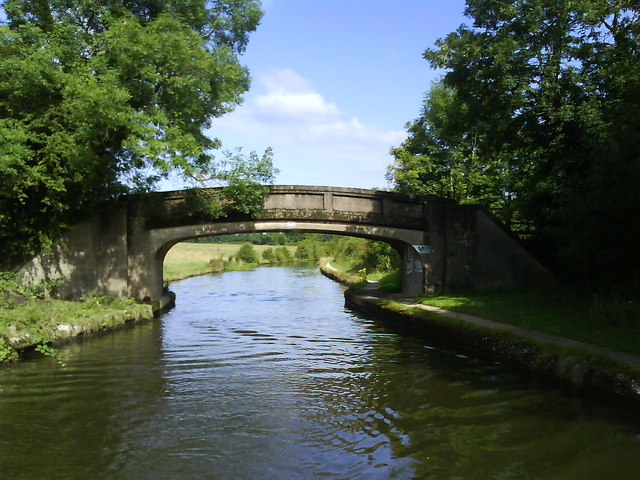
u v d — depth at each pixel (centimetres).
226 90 1931
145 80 1675
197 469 597
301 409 820
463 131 1967
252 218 1997
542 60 1691
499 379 984
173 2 1872
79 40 1620
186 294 2958
